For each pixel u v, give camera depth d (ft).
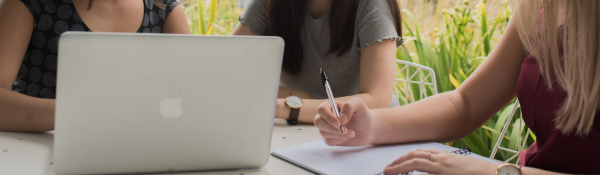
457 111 2.99
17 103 2.71
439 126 2.88
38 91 4.01
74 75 1.67
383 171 2.12
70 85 1.69
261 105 1.99
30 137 2.64
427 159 2.09
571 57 2.02
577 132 2.08
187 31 4.80
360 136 2.61
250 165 2.15
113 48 1.67
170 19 4.70
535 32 2.37
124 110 1.80
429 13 8.25
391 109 2.88
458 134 2.98
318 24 4.58
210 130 1.97
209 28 7.77
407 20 8.45
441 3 8.04
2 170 2.00
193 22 8.50
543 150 2.33
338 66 4.64
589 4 1.91
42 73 3.96
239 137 2.04
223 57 1.82
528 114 2.51
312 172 2.19
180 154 1.99
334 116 2.45
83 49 1.63
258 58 1.87
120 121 1.83
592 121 1.99
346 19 4.37
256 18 4.80
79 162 1.87
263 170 2.18
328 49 4.59
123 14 4.19
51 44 3.90
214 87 1.87
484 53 7.12
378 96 3.76
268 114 2.03
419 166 2.04
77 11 3.96
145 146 1.93
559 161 2.23
